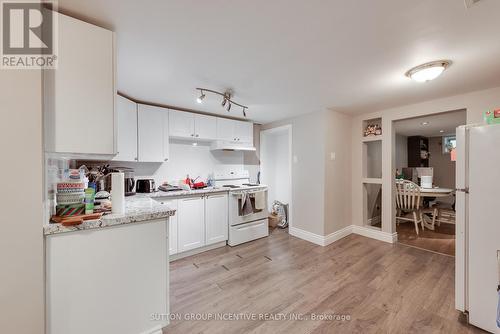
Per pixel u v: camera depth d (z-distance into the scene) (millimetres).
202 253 2932
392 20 1292
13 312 949
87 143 1194
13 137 947
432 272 2348
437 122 4207
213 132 3383
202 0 1121
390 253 2867
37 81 1004
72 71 1157
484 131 1486
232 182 3959
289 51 1646
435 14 1233
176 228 2713
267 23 1322
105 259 1221
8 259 938
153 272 1392
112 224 1224
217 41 1514
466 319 1615
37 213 1004
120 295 1270
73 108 1157
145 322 1359
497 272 1432
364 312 1715
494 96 2332
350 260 2666
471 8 1177
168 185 3061
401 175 5250
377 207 4094
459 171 1623
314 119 3332
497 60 1756
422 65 1854
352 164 3713
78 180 1379
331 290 2021
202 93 2465
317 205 3279
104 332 1218
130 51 1633
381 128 3354
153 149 2797
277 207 4332
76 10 1180
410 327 1549
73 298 1131
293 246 3164
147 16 1245
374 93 2549
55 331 1088
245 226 3357
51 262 1076
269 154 4559
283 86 2328
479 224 1509
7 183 935
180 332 1528
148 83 2238
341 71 1979
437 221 4242
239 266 2531
